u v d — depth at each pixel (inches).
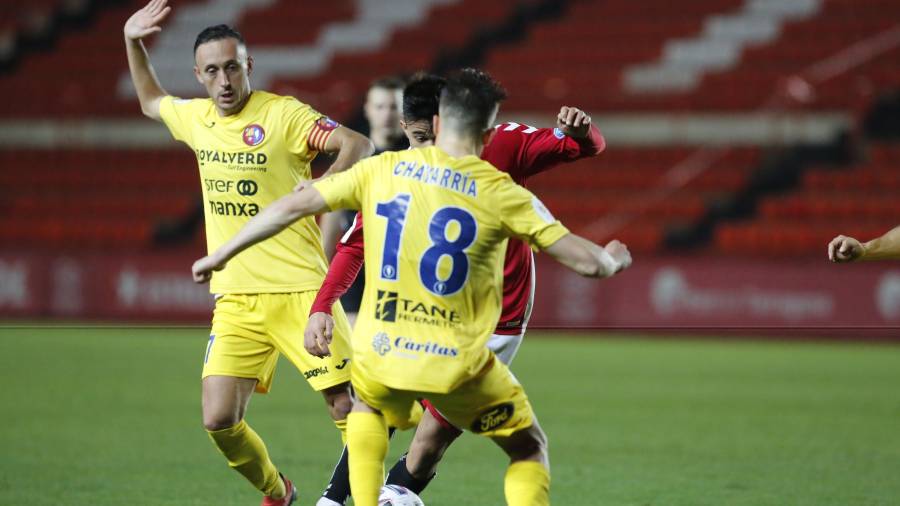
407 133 702.5
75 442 1147.9
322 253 805.2
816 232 2519.7
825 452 1123.9
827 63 3102.9
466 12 3631.9
